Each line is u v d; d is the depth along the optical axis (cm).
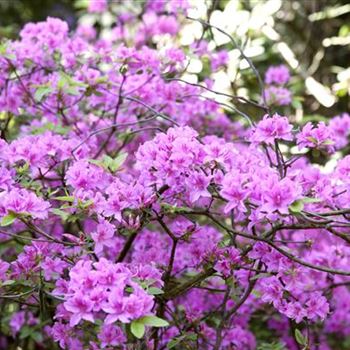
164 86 263
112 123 269
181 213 199
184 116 277
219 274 207
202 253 207
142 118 272
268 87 315
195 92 270
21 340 285
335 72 385
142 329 155
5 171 198
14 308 277
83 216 192
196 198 183
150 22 340
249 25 327
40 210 179
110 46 304
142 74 261
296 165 261
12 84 263
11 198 176
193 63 297
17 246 238
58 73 257
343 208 200
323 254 249
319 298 198
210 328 227
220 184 189
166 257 228
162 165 186
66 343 210
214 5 306
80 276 165
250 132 231
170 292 212
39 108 268
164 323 157
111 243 188
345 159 202
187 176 189
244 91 320
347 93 375
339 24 401
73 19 548
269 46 384
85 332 212
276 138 196
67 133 257
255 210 183
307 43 392
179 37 335
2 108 260
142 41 341
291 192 168
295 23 404
